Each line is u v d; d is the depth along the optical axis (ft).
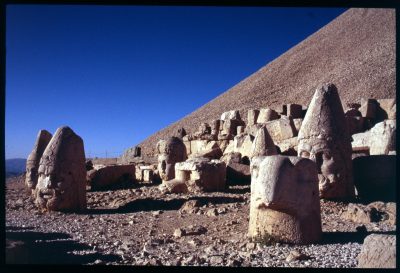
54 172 36.24
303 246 22.34
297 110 70.38
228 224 29.17
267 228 23.12
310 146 35.83
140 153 93.91
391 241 17.42
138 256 21.72
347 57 164.86
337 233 25.67
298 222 22.76
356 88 113.60
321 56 189.16
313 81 157.69
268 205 22.71
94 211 37.63
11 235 26.63
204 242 24.82
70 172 36.55
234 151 63.36
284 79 184.65
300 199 22.80
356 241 23.50
